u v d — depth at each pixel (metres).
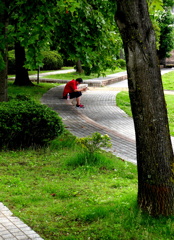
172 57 69.50
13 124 10.89
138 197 5.88
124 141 13.09
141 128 5.66
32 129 11.13
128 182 8.38
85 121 16.09
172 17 59.00
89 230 5.28
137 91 5.62
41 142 11.52
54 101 21.31
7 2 14.45
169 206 5.61
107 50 16.66
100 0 14.05
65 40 14.20
